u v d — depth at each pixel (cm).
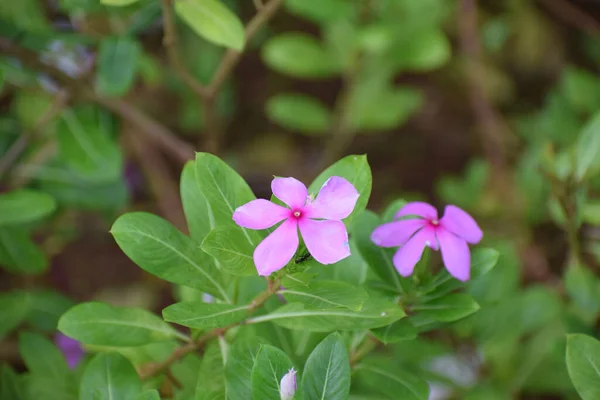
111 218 82
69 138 76
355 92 97
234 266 57
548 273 88
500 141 95
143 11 74
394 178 109
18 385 66
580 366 59
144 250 59
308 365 56
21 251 76
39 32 73
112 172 76
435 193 108
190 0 67
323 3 87
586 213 71
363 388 69
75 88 77
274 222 56
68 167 80
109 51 72
